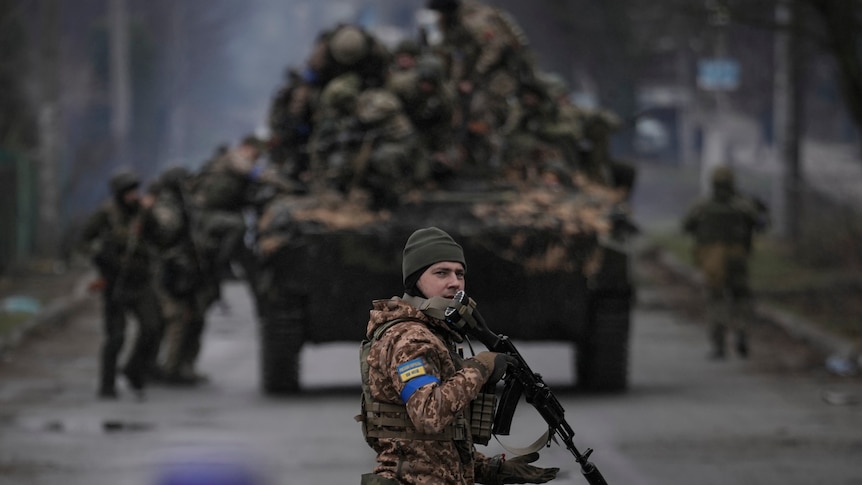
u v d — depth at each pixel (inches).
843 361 1844.2
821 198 3430.1
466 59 1770.4
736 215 2007.9
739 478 1097.4
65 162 5551.2
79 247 1632.6
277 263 1571.1
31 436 1334.9
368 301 1584.6
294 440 1299.2
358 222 1567.4
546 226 1563.7
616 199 1708.9
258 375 1859.0
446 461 619.2
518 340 1625.2
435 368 610.5
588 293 1588.3
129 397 1636.3
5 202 3184.1
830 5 2432.3
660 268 3543.3
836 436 1305.4
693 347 2145.7
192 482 1099.9
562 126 1801.2
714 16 2603.3
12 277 3144.7
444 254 629.3
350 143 1612.9
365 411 627.2
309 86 1759.4
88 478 1119.0
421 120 1664.6
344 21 1727.4
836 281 2719.0
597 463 1166.3
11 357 2030.0
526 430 1357.0
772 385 1701.5
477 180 1697.8
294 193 1749.5
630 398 1585.9
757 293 2632.9
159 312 1640.0
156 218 1697.8
